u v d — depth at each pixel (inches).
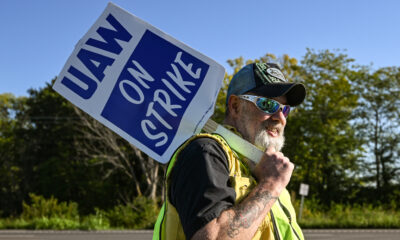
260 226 56.2
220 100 1056.2
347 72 1300.4
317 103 1263.5
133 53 63.2
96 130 1087.6
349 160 1294.3
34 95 1513.3
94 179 1300.4
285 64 1175.0
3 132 1633.9
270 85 65.0
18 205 1481.3
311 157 1279.5
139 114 61.7
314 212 894.4
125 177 1306.6
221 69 62.4
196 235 47.1
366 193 1385.3
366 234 656.4
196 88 62.3
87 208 1314.0
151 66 63.1
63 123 1382.9
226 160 54.7
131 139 61.0
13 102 1740.9
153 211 884.6
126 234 690.8
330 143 1256.8
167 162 60.4
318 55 1280.8
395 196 1348.4
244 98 65.6
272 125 65.7
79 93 61.8
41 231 750.5
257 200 52.4
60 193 1349.7
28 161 1476.4
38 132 1449.3
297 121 1247.5
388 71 1366.9
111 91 62.1
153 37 63.9
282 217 59.4
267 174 56.2
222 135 60.5
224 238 47.4
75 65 62.4
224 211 49.0
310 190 1323.8
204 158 51.4
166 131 61.3
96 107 61.6
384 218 821.9
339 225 809.5
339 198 1330.0
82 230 782.5
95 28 63.5
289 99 67.6
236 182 54.9
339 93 1262.3
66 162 1355.8
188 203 49.2
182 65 63.1
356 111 1391.5
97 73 62.4
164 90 62.4
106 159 1237.1
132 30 63.7
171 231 53.8
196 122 61.1
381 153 1382.9
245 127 65.6
